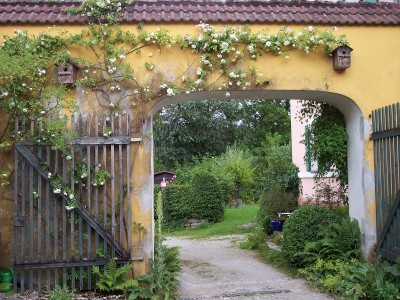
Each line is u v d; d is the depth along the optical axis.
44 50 7.27
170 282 7.04
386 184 7.43
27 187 7.11
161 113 27.38
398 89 8.04
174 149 27.19
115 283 6.81
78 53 7.45
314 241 8.45
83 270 7.01
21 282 6.83
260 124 33.34
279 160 15.52
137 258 7.20
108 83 7.44
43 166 6.94
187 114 27.34
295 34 7.79
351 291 6.45
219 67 7.64
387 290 6.14
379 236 7.64
